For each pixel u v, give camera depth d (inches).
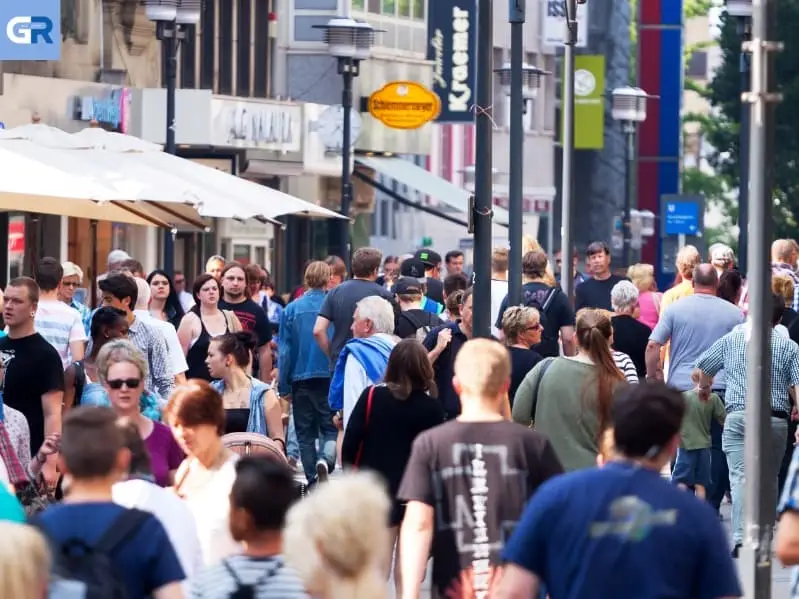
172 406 1103.6
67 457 877.2
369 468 1382.9
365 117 5270.7
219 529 1093.8
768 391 1014.4
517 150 2396.7
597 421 1385.3
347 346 1771.7
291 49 5118.1
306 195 5196.9
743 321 1916.8
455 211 6525.6
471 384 1093.8
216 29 4776.1
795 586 896.3
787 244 2137.1
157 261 4495.6
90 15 4106.8
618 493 828.0
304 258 5319.9
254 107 4564.5
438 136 6707.7
